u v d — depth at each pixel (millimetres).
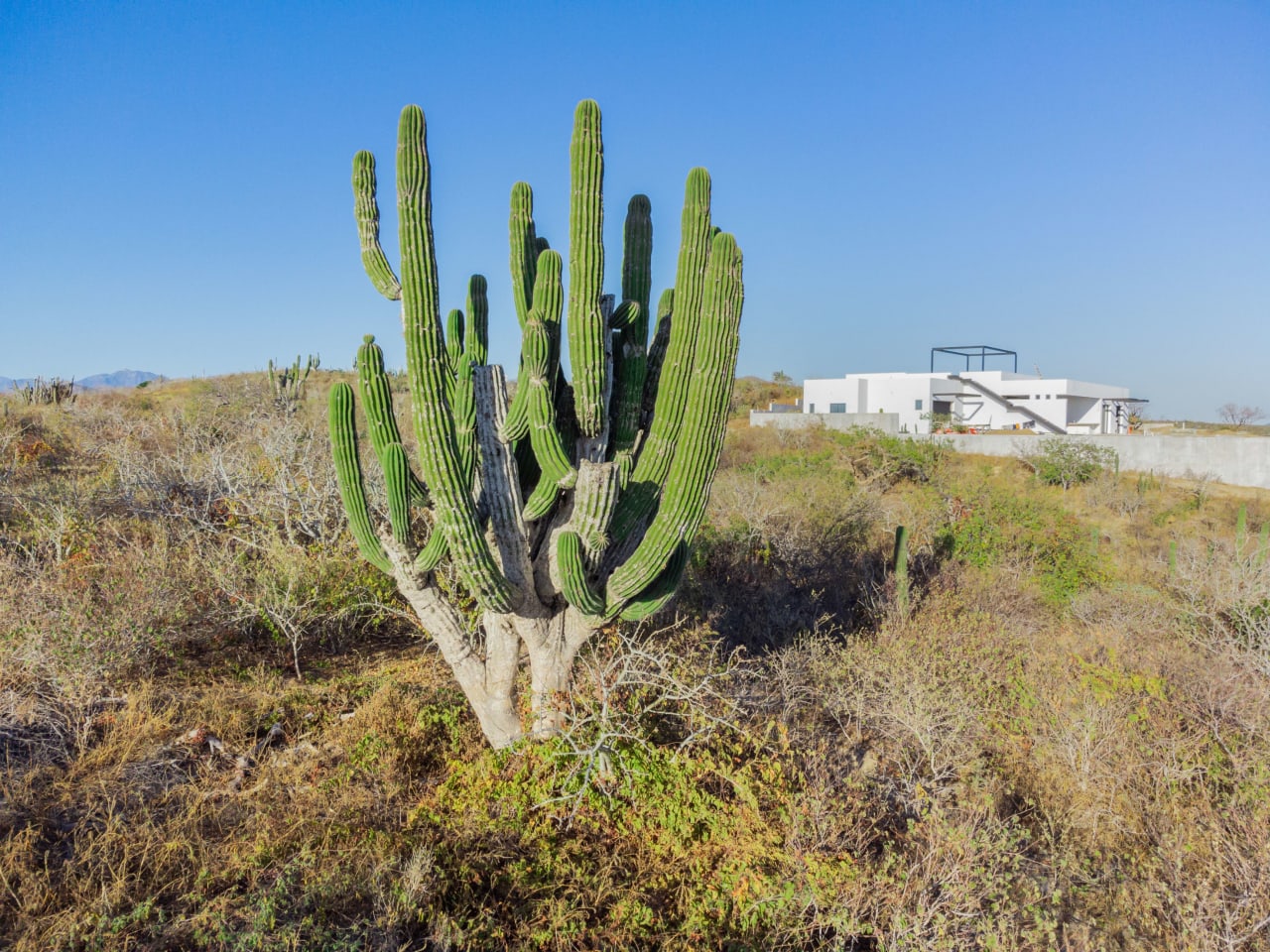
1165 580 11570
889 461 21438
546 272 4949
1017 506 14531
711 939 3963
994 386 40125
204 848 4188
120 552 7578
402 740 5629
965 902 4062
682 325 4949
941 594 10438
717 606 8836
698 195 4875
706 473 4820
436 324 4445
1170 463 24297
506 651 5406
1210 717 6105
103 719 5465
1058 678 6906
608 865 4398
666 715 5555
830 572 11195
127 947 3375
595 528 4867
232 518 9148
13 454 12977
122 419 16672
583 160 4680
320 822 4500
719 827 4590
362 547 5414
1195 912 4121
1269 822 4684
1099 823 5305
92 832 4270
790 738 5652
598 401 4965
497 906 4020
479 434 5070
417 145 4344
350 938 3475
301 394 24219
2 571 6637
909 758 5926
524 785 4836
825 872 4180
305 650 7762
